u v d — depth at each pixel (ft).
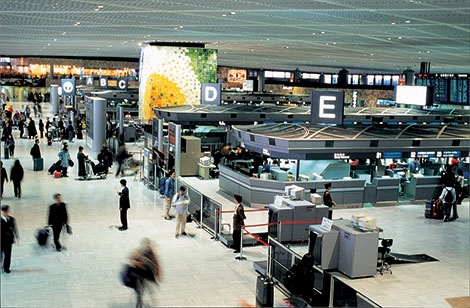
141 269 29.07
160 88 98.02
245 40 77.71
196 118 88.63
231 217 52.16
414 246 45.03
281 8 38.88
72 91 124.88
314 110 58.44
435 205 54.49
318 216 45.01
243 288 33.55
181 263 37.88
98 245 41.19
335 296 28.58
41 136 105.70
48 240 42.06
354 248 36.50
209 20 50.16
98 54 155.12
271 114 95.71
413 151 59.82
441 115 113.39
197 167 73.97
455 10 34.78
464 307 32.37
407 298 33.58
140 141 105.40
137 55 157.48
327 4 35.37
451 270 39.29
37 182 65.10
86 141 97.71
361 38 64.28
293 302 31.65
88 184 65.21
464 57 90.79
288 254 33.42
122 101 146.51
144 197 58.95
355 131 61.00
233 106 99.50
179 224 44.29
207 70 99.25
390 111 116.26
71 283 33.24
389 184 60.13
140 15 46.62
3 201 54.80
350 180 57.77
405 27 48.65
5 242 34.24
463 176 70.38
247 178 57.26
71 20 51.83
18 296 30.83
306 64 162.71
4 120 116.88
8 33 70.13
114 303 30.35
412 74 159.63
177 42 96.12
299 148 55.72
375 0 32.42
